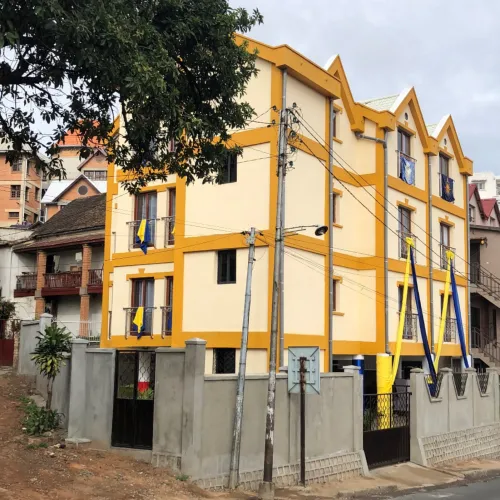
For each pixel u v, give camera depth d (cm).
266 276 1934
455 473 1723
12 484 1013
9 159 1270
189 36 1179
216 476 1201
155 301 2317
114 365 1300
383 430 1689
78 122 1261
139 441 1246
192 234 2130
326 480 1431
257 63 2034
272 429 1250
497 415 2341
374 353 2297
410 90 2623
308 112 2105
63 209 4053
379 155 2370
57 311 3619
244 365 1289
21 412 1511
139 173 1368
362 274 2358
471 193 4178
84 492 1030
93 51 994
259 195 1984
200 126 1177
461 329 2588
